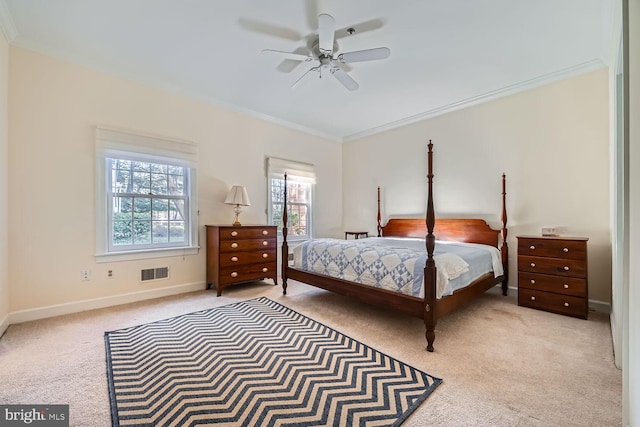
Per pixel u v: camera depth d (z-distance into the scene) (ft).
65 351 6.33
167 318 8.47
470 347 6.64
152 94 10.49
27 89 8.11
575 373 5.51
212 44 8.26
